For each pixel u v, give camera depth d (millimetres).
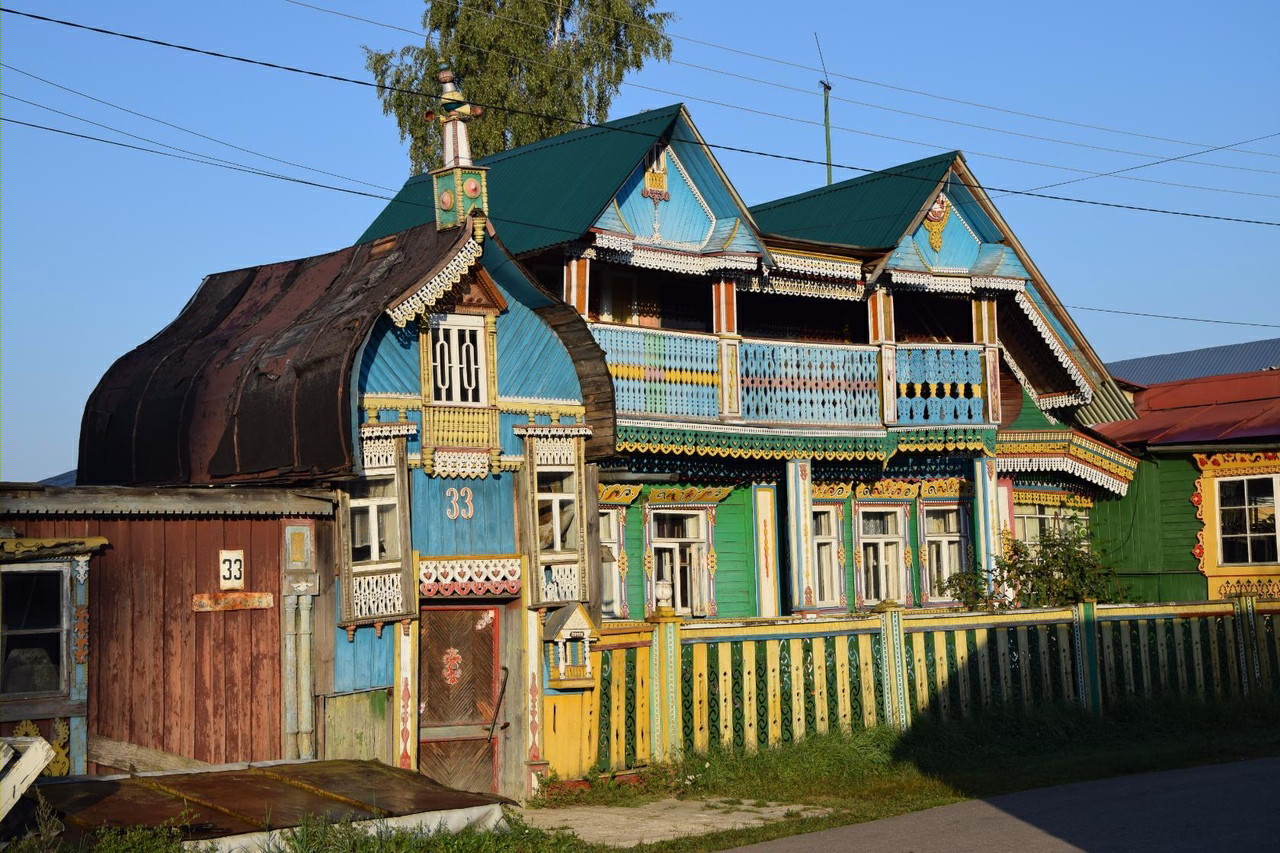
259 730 14609
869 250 22938
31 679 13320
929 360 24000
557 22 36469
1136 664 21344
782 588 23641
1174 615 21891
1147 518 27453
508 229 21078
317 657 14961
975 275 24328
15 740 10594
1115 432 28672
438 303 16156
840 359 23156
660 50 36906
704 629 16938
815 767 16734
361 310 15586
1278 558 25797
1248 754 18359
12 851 10578
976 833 13305
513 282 16844
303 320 16656
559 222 20266
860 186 25422
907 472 25188
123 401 18516
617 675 16188
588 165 21203
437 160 34969
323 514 15133
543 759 16062
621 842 13492
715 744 16859
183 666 14180
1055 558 23625
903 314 25891
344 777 13703
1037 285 25203
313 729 14883
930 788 16188
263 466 15836
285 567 14898
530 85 34875
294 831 11734
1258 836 12727
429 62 35125
